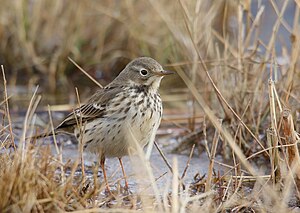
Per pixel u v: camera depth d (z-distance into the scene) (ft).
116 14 57.00
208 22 49.14
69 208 30.19
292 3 63.46
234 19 53.21
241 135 40.86
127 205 31.96
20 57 56.80
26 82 55.72
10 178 29.35
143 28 57.21
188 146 43.62
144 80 36.40
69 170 38.29
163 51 56.13
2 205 29.04
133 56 57.21
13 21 57.00
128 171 39.45
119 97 35.88
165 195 30.01
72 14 56.95
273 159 34.55
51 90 54.75
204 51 48.98
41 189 29.86
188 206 31.68
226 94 43.27
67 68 56.65
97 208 29.60
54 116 49.85
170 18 54.03
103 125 36.11
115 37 57.62
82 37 57.21
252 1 63.87
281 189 33.68
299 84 42.75
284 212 30.81
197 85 47.98
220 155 42.29
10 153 33.30
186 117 49.01
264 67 43.04
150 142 36.17
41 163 31.60
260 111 40.81
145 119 35.68
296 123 40.29
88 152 38.19
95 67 57.00
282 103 39.32
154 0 55.36
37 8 56.95
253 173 32.76
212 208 31.68
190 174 38.81
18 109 50.67
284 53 48.06
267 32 61.05
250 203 32.55
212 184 34.81
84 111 37.09
